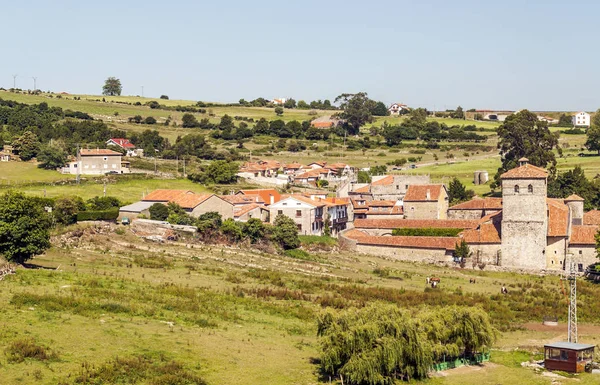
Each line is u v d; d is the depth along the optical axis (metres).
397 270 142.62
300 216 168.12
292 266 133.50
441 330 81.25
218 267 122.50
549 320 104.56
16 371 61.88
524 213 151.00
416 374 73.94
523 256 150.88
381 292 113.69
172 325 81.25
